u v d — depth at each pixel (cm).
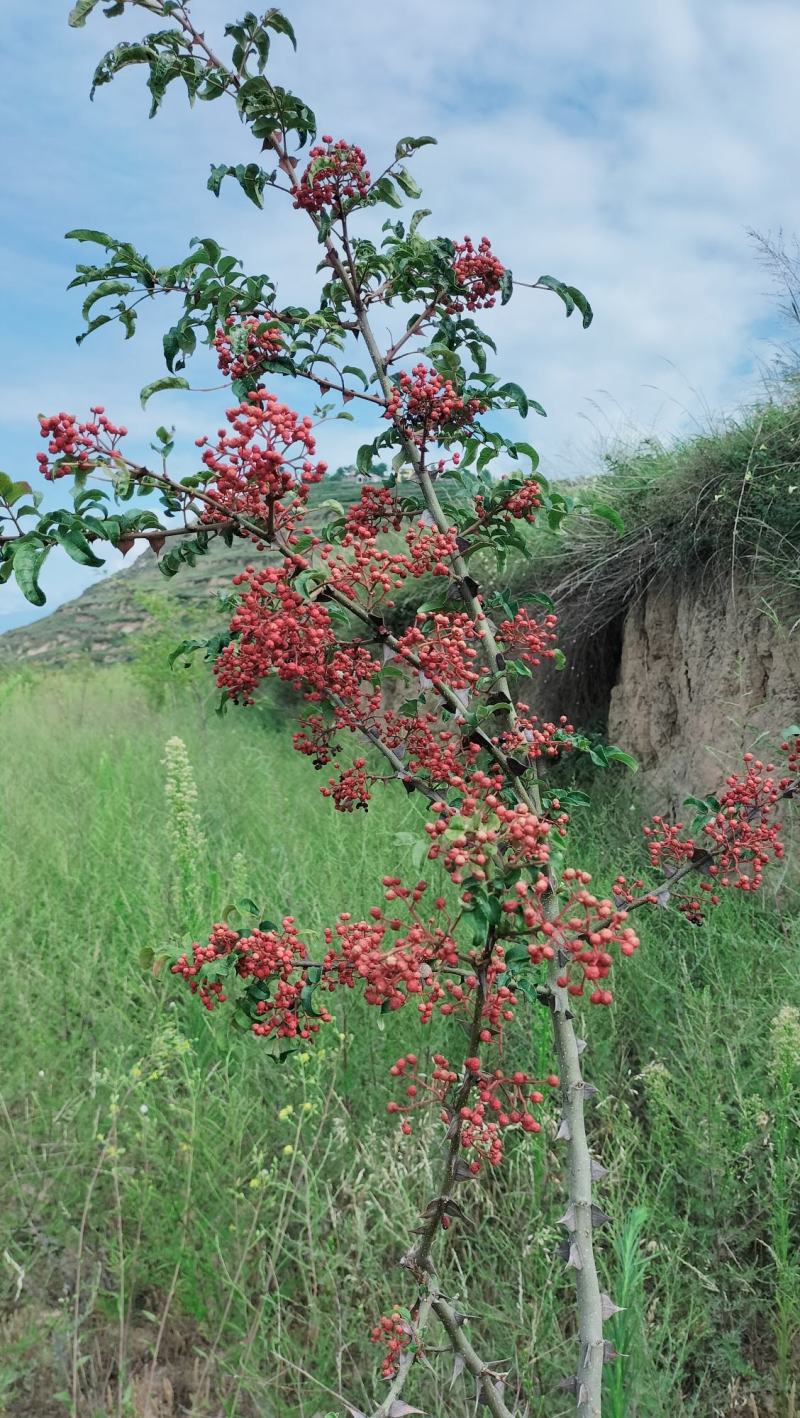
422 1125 313
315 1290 268
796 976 376
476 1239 284
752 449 523
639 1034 386
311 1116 322
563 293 232
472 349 247
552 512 226
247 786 714
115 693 1295
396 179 230
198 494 175
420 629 211
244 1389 246
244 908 196
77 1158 309
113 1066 345
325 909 442
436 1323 256
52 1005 375
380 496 222
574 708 712
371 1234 275
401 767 204
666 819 584
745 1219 293
